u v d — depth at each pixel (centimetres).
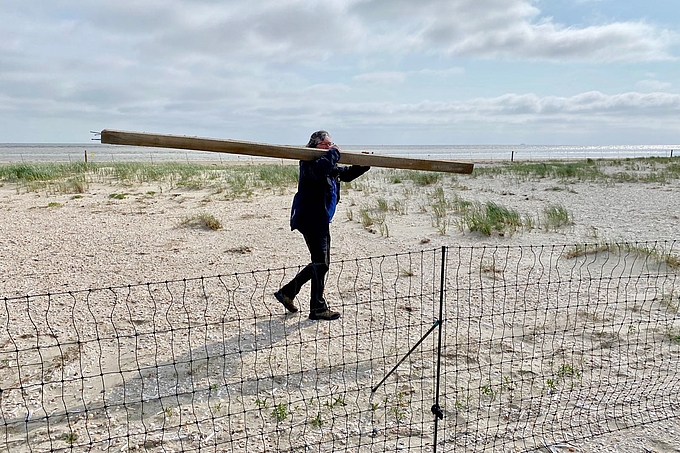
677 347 467
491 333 497
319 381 411
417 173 2241
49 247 816
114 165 2400
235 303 573
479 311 551
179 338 484
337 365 434
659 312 543
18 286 629
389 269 704
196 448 330
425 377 418
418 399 388
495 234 905
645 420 362
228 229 962
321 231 498
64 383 402
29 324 510
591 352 459
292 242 859
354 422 359
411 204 1274
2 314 534
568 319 529
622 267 699
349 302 578
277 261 747
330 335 492
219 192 1509
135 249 809
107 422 355
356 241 878
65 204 1266
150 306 562
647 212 1095
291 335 492
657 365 436
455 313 546
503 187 1675
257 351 459
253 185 1694
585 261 727
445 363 440
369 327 511
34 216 1091
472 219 940
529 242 851
